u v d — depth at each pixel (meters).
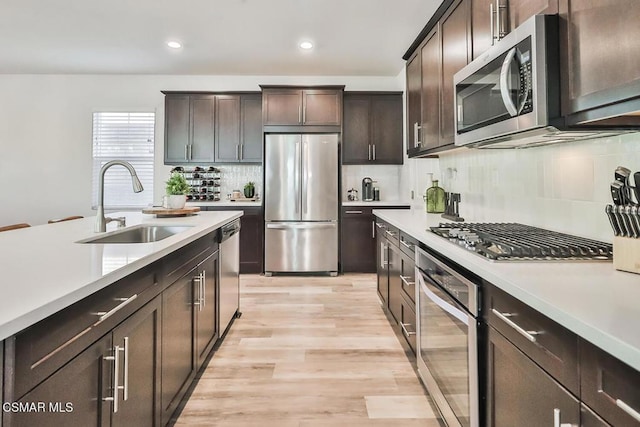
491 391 1.16
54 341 0.84
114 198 5.00
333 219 4.57
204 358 2.17
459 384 1.37
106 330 1.06
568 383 0.78
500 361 1.10
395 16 3.22
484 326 1.21
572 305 0.79
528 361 0.94
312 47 3.95
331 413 1.80
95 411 1.01
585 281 0.98
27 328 0.76
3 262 1.17
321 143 4.55
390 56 4.24
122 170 5.00
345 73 4.89
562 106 1.23
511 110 1.38
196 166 4.98
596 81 1.08
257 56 4.21
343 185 5.12
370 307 3.37
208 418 1.76
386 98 4.87
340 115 4.67
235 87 5.04
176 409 1.74
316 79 5.05
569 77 1.20
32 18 3.28
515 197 2.06
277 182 4.54
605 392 0.67
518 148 2.02
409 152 3.28
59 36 3.66
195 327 1.98
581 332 0.71
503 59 1.46
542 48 1.25
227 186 5.10
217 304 2.46
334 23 3.36
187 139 4.80
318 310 3.29
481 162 2.46
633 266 1.05
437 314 1.64
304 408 1.84
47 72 4.82
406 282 2.25
